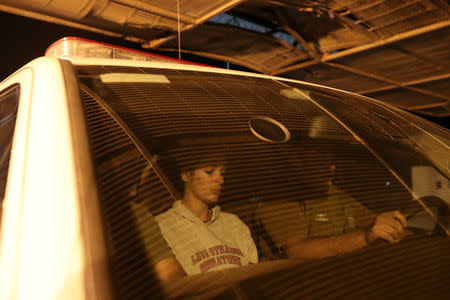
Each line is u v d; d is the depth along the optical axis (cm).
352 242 81
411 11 931
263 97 125
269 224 79
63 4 827
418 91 1518
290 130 106
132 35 1055
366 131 122
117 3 838
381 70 1333
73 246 55
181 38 1124
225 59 1301
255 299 66
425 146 126
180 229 72
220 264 71
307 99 135
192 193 78
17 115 81
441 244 85
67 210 58
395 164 107
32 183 62
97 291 52
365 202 90
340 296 68
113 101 95
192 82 124
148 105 99
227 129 98
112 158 75
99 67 113
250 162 89
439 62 1249
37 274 52
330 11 996
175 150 85
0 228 60
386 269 76
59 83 87
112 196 68
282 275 71
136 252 63
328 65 1295
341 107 138
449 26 945
